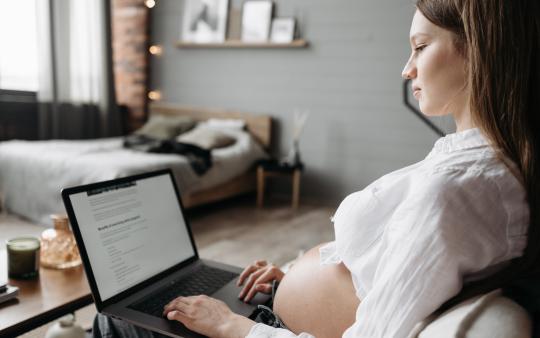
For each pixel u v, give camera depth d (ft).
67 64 15.66
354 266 2.55
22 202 11.21
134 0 17.87
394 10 14.24
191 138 14.78
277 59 16.10
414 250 1.99
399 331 2.01
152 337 2.87
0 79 14.30
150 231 3.72
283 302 3.13
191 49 17.54
